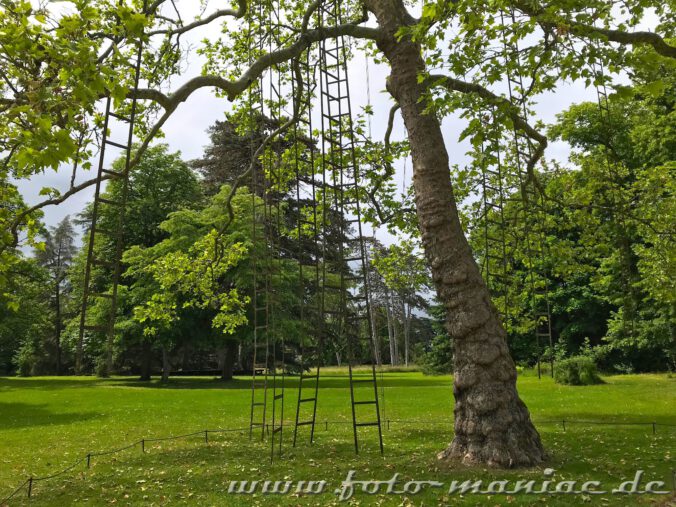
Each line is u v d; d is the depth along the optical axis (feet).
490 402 25.55
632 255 86.74
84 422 50.96
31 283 133.18
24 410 61.31
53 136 14.65
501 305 45.80
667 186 48.01
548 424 40.65
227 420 49.75
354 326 35.27
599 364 117.60
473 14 21.27
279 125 46.01
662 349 105.81
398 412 52.24
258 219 97.96
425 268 52.85
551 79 21.97
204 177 141.79
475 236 48.21
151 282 104.88
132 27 16.65
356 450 29.09
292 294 98.63
